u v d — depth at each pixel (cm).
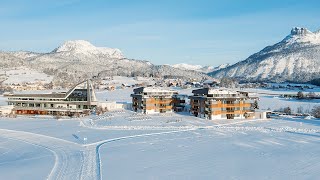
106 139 8981
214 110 12650
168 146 8025
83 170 5962
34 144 8525
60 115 14712
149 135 9575
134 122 12038
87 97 15250
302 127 10794
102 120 12656
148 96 14512
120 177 5562
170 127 10919
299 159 6731
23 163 6656
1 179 5594
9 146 8394
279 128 10594
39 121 12788
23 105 15500
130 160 6681
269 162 6519
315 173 5806
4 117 14038
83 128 10919
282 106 18362
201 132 10006
